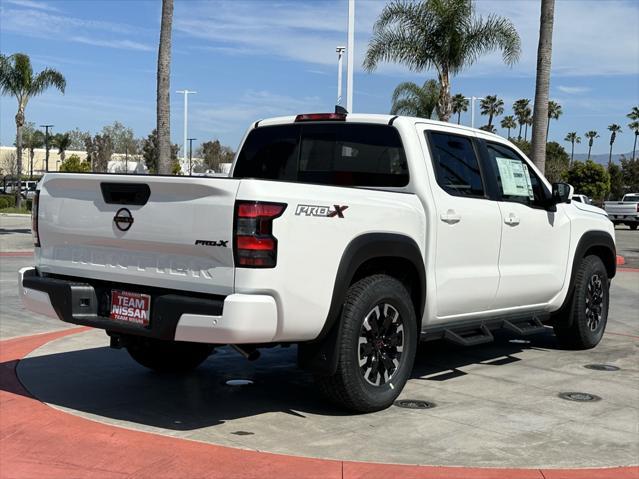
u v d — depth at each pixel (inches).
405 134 232.7
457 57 855.1
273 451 180.5
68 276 214.5
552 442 190.5
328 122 251.1
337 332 198.2
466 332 253.3
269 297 179.5
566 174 2834.6
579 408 222.8
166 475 164.2
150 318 192.7
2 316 372.2
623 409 222.5
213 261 181.5
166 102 693.9
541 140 681.0
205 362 278.2
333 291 193.5
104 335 325.1
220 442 187.0
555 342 331.0
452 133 249.3
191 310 180.5
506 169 268.5
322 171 250.4
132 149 3186.5
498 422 207.0
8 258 682.2
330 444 186.2
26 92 1632.6
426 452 181.2
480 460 176.1
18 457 175.0
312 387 242.8
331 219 192.7
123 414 211.0
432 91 1168.8
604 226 321.4
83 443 184.4
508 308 269.6
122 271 198.5
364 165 240.4
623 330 370.0
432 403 225.6
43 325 350.9
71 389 237.0
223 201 178.9
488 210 251.3
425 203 227.5
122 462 171.8
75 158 2945.4
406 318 216.7
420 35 853.8
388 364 214.2
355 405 206.5
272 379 253.1
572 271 299.9
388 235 209.6
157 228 188.5
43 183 219.1
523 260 271.0
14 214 1519.4
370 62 871.7
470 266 245.3
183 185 183.6
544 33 671.8
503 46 847.7
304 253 185.8
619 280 593.9
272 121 265.1
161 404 221.5
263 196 177.6
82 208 205.5
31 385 241.0
